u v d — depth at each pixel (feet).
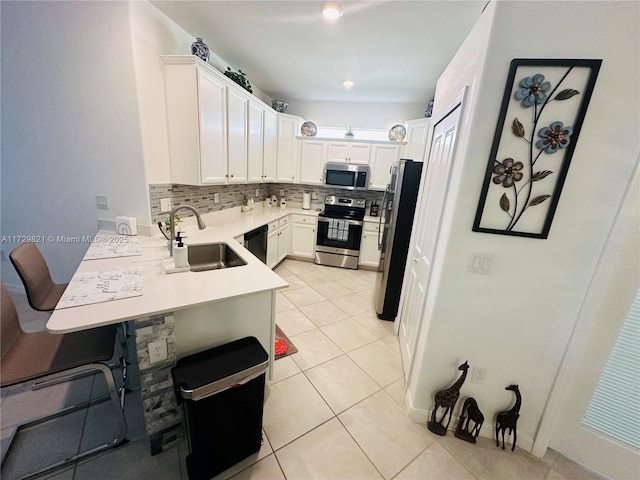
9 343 3.96
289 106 14.56
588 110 3.60
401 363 7.01
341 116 14.29
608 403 4.40
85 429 4.68
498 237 4.28
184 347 4.42
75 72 6.48
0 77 6.79
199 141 7.27
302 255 14.34
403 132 13.48
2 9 6.30
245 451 4.37
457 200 4.26
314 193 15.21
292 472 4.28
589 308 4.15
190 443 4.02
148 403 4.13
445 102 5.72
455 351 4.94
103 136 6.78
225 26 7.28
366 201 14.76
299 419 5.22
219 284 4.71
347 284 11.93
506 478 4.44
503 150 3.93
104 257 5.66
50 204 7.64
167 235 6.81
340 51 8.38
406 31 7.04
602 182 3.77
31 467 4.06
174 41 7.24
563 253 4.13
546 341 4.50
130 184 6.97
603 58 3.44
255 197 13.65
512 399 4.91
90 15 6.05
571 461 4.77
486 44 3.70
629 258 3.89
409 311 7.06
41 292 5.15
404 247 8.48
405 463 4.55
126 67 6.21
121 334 5.47
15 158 7.43
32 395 5.27
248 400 4.14
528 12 3.51
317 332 8.22
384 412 5.51
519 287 4.41
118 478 4.02
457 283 4.60
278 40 7.91
